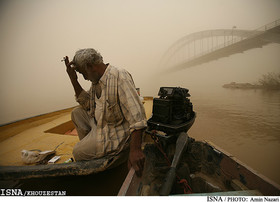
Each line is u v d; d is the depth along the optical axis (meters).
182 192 0.76
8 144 1.22
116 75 0.79
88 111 1.06
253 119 3.07
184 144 0.76
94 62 0.78
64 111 2.42
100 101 0.85
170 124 0.88
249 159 1.79
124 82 0.77
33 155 0.94
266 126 2.68
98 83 0.86
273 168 1.60
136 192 0.62
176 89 0.93
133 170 0.64
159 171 0.86
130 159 0.66
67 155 1.04
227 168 0.78
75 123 1.06
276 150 1.90
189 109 1.04
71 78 1.00
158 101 0.93
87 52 0.78
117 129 0.84
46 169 0.72
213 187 0.78
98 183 0.89
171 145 0.87
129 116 0.73
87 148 0.82
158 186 0.78
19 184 0.83
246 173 0.67
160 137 0.86
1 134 1.30
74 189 0.85
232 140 2.31
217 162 0.85
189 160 0.92
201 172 0.91
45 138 1.35
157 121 0.95
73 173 0.71
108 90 0.78
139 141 0.68
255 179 0.62
